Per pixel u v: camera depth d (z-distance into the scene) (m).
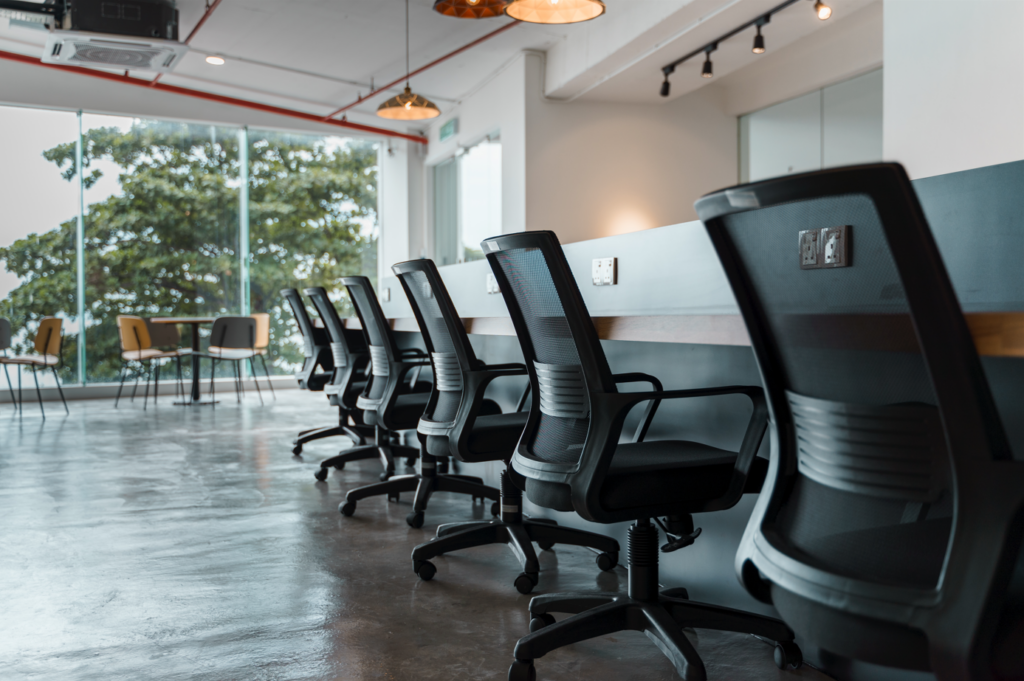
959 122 3.79
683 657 1.70
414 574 2.59
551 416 1.94
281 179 9.70
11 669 1.87
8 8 6.17
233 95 9.09
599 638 2.07
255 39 7.43
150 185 9.03
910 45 4.05
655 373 2.56
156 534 3.10
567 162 7.56
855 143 6.69
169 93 8.91
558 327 1.84
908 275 0.90
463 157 9.23
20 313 8.50
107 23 6.19
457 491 3.28
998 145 3.60
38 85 8.36
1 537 3.05
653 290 2.87
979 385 0.90
